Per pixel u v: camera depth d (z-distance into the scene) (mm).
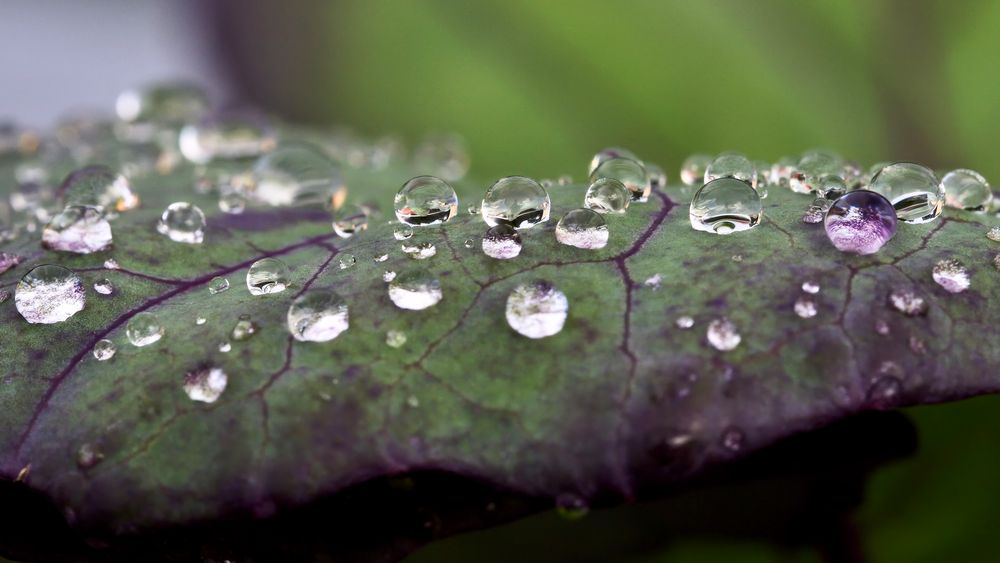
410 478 167
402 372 165
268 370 166
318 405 164
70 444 166
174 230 179
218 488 164
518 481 162
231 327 169
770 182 183
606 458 162
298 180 188
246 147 207
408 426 164
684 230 172
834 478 180
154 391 166
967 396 163
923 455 187
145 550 167
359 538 167
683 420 162
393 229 177
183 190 195
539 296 167
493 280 169
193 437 165
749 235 170
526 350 165
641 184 177
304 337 167
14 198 200
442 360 165
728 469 168
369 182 202
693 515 183
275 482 163
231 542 167
